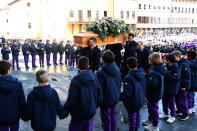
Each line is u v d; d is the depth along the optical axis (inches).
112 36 336.2
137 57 367.2
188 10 3179.1
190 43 1136.2
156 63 217.0
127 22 2377.0
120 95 209.5
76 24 2050.9
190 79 249.8
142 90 205.3
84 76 170.2
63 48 714.2
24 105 171.0
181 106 253.8
